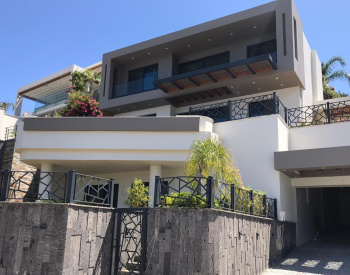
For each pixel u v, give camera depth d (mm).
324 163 10766
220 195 8430
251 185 12055
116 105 18672
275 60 15047
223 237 7570
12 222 7074
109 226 7969
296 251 12359
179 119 12062
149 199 11047
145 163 12578
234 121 13039
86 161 12578
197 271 6996
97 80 26406
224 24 15938
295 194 13445
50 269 6441
